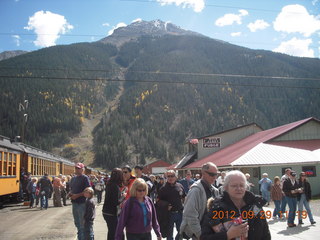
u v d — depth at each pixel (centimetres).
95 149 17412
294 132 2997
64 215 1560
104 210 714
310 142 2930
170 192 787
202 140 4538
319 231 1019
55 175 3142
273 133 3225
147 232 575
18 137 2375
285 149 2723
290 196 1118
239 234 361
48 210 1797
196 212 507
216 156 3588
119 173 724
